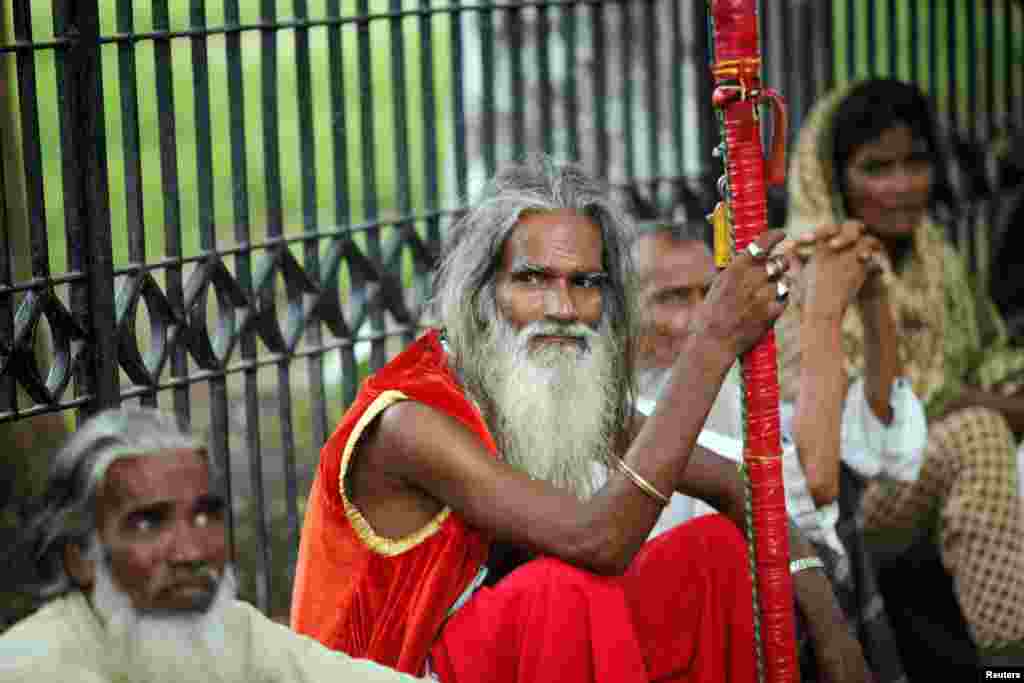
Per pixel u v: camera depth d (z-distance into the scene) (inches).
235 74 194.5
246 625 135.8
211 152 191.3
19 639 125.3
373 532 167.3
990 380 258.5
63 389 175.3
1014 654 219.9
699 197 266.5
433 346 176.2
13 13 171.9
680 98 265.3
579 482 173.9
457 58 228.1
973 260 307.0
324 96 518.0
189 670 127.0
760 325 157.2
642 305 194.2
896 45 294.8
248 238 197.2
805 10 285.4
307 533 172.9
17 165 287.4
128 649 125.0
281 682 135.4
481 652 158.9
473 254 172.2
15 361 171.5
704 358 157.4
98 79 176.7
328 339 335.0
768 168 157.8
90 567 125.5
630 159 258.7
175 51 507.8
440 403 165.0
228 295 193.2
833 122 246.7
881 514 233.0
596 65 252.5
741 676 165.9
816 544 193.0
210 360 190.7
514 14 236.1
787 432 209.6
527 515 158.9
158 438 125.6
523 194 171.5
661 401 159.2
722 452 186.9
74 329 177.3
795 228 248.8
